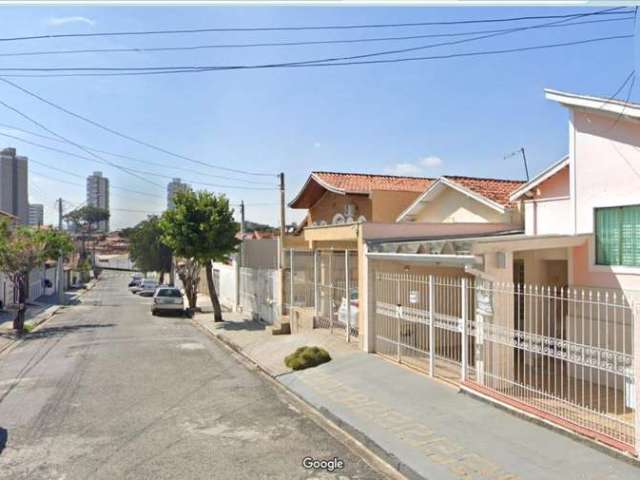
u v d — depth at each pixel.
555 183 11.95
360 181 21.73
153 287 45.81
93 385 11.07
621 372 6.94
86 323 23.25
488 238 9.91
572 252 10.73
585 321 10.47
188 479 6.30
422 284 12.08
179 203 22.83
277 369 12.41
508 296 9.30
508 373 9.33
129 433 7.95
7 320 24.20
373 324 12.80
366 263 12.83
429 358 10.70
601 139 10.27
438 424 7.92
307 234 16.27
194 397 10.13
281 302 19.31
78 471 6.53
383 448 7.11
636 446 6.29
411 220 18.88
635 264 9.73
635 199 9.64
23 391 10.59
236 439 7.75
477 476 6.15
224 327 20.72
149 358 14.36
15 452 7.17
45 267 43.03
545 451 6.74
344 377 10.95
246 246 29.56
